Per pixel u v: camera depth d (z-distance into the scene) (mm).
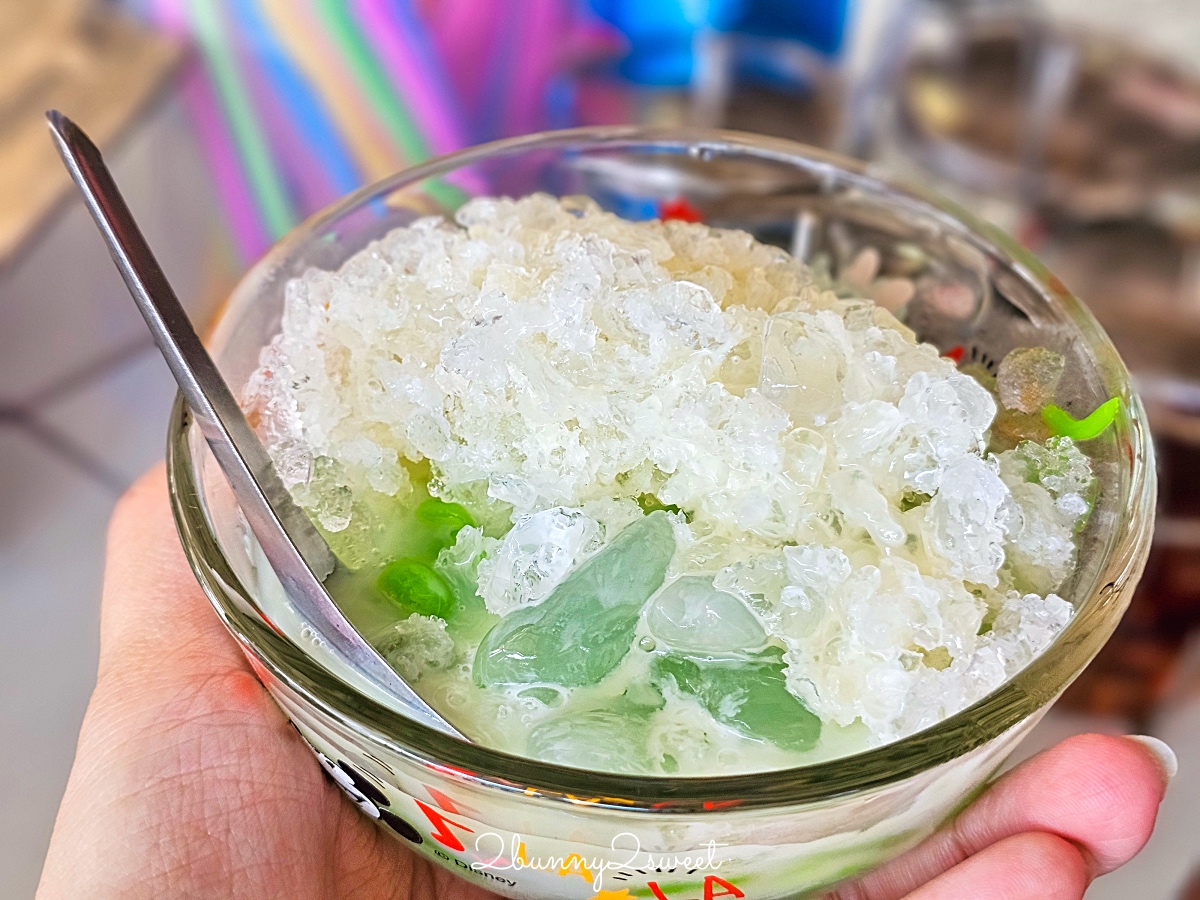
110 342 404
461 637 135
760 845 121
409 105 487
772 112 437
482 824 124
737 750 124
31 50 471
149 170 451
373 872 177
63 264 416
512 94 476
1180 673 293
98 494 367
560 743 121
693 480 141
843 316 162
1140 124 386
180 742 159
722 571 132
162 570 194
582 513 139
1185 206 358
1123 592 132
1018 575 141
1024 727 129
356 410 156
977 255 201
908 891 170
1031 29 409
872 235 226
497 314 144
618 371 142
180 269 424
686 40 451
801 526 138
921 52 418
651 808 108
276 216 449
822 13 432
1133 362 322
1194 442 309
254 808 158
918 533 137
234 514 146
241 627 127
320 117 484
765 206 234
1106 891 261
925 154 395
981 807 167
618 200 233
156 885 146
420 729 114
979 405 140
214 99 477
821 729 126
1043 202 370
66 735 309
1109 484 146
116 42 479
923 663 130
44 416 384
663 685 130
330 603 130
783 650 131
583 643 129
